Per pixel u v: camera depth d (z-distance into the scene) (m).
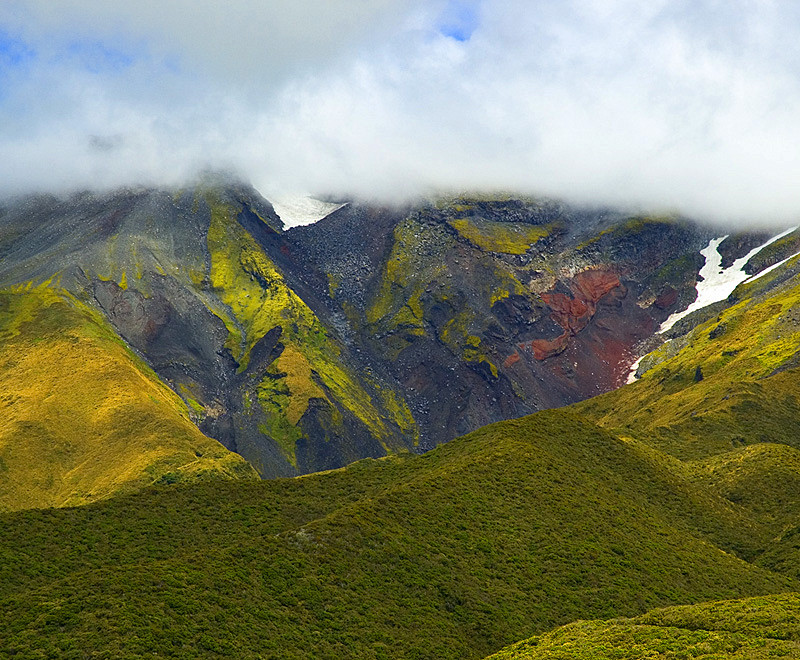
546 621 126.62
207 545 141.25
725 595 139.88
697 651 98.62
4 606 110.38
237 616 112.12
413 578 129.75
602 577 137.62
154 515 150.62
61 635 103.12
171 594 112.31
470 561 137.12
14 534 140.12
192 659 102.00
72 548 138.00
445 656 115.12
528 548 143.00
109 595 110.75
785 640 99.94
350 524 136.25
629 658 99.69
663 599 135.12
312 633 113.31
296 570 124.94
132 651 100.06
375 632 116.69
